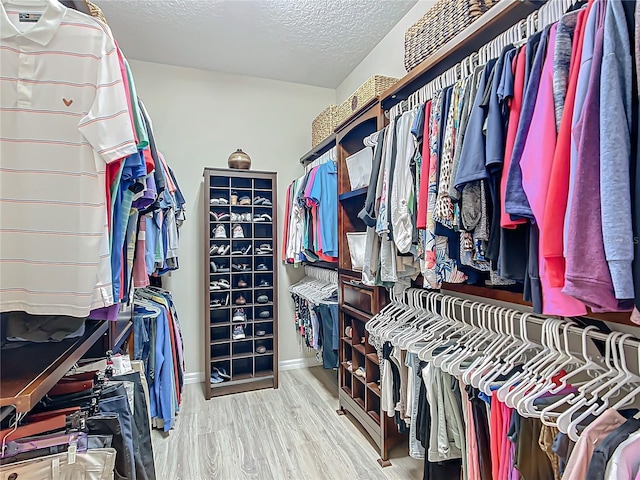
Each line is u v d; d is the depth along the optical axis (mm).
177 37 2566
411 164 1368
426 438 1393
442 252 1180
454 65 1496
